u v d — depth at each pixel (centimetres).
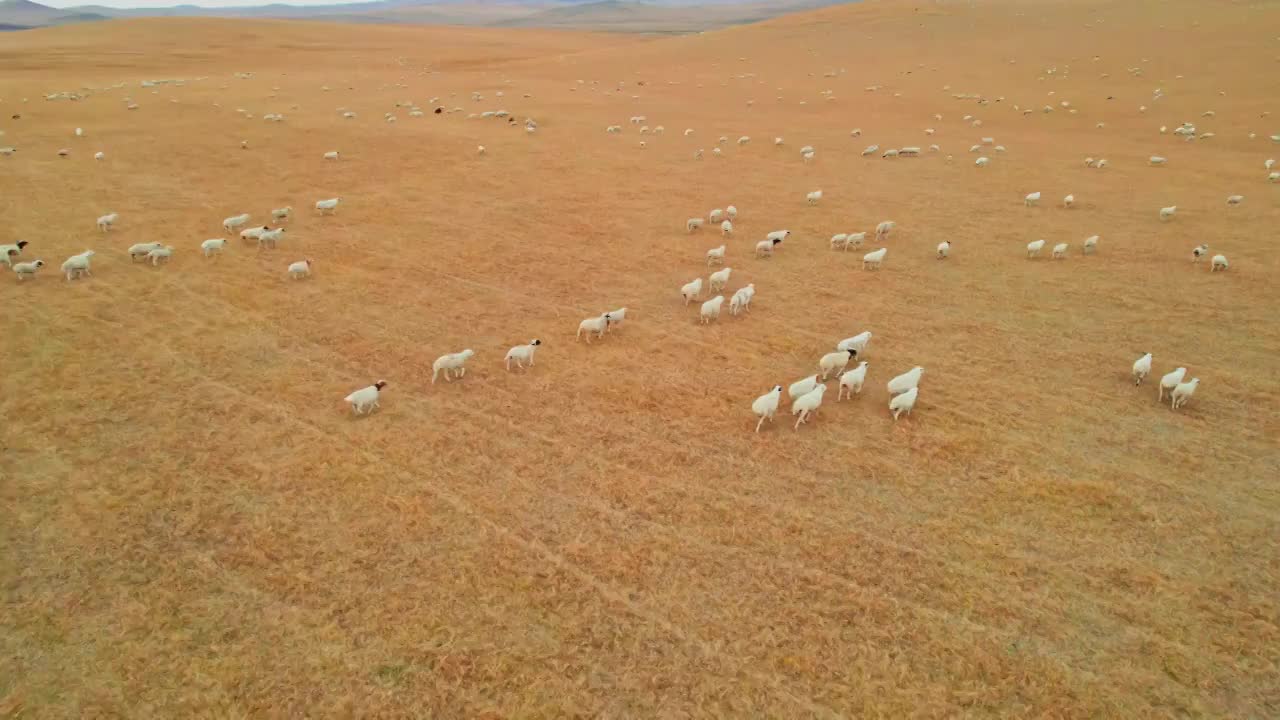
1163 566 1212
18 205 2866
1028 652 1055
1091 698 987
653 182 3650
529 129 4728
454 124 4881
